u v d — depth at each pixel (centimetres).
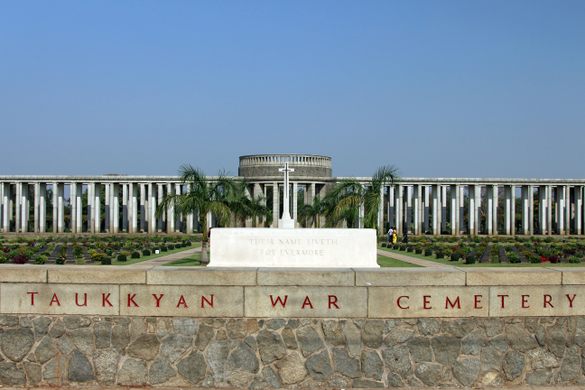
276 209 9388
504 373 1006
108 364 1007
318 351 1000
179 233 9431
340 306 1005
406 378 1001
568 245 6034
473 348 1006
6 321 1018
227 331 1004
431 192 10575
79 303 1014
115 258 4384
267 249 2295
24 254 4253
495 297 1012
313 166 9650
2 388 1005
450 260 4253
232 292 1006
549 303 1016
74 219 9819
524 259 4409
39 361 1012
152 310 1009
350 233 2295
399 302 1006
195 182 3834
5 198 9794
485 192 11006
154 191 9919
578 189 10100
